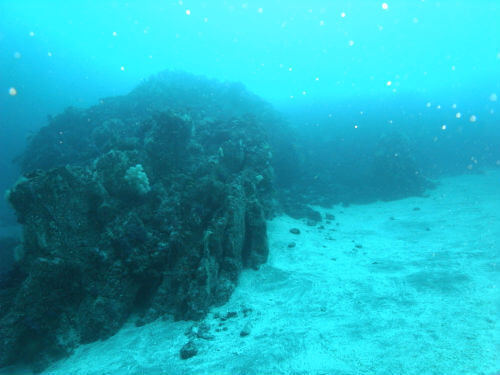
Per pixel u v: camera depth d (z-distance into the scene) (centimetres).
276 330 231
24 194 261
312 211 473
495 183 591
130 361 219
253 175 391
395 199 576
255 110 698
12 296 262
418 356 196
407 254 333
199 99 668
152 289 277
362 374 188
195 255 269
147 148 353
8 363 235
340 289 274
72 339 244
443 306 238
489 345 197
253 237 324
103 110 629
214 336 230
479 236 350
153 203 310
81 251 266
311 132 886
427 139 884
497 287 252
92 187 287
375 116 915
